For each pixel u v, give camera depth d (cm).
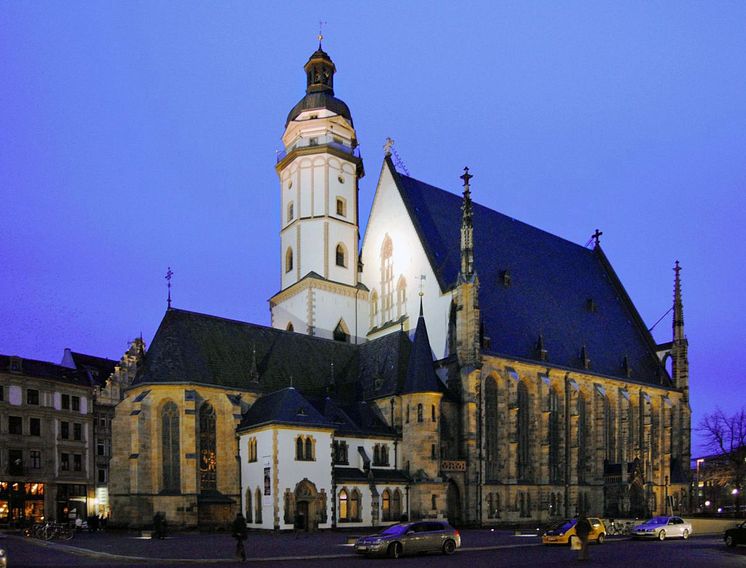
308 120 9400
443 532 4144
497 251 9762
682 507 10650
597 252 12388
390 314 9025
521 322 9025
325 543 4834
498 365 8019
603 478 9200
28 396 9062
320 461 6397
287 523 6069
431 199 9475
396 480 6962
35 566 3375
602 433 9306
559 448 8756
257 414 6731
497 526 7494
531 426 8356
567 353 9369
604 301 11381
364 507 6650
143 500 6469
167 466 6644
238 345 7525
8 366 8944
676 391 11100
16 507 8681
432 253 8575
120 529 6594
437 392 7194
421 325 7469
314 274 8981
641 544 5044
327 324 8938
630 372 10288
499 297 9025
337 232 9238
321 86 9706
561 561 3625
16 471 8744
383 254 9275
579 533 3684
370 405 7700
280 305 9394
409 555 3991
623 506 9012
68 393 9594
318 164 9294
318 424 6438
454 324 7919
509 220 10725
